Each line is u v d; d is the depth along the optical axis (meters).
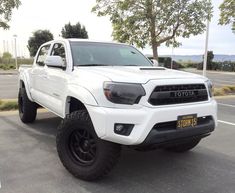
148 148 4.23
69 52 5.44
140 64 5.93
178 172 4.89
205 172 4.93
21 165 4.97
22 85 7.86
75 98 4.69
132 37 13.55
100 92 4.17
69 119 4.50
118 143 4.10
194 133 4.51
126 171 4.87
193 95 4.54
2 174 4.61
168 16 12.95
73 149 4.60
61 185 4.30
